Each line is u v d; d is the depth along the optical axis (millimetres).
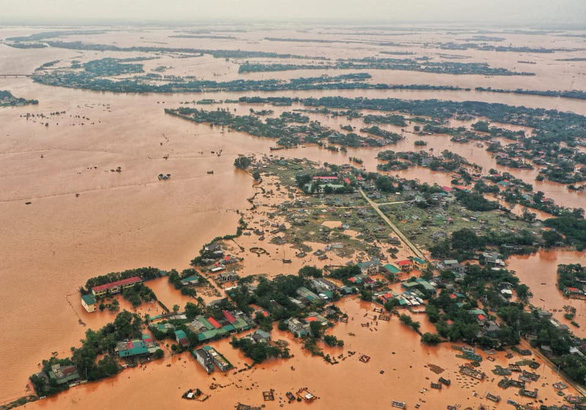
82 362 159125
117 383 157625
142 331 180125
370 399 154375
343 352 174875
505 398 155375
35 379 153750
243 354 171750
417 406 151625
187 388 156250
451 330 183125
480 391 158250
